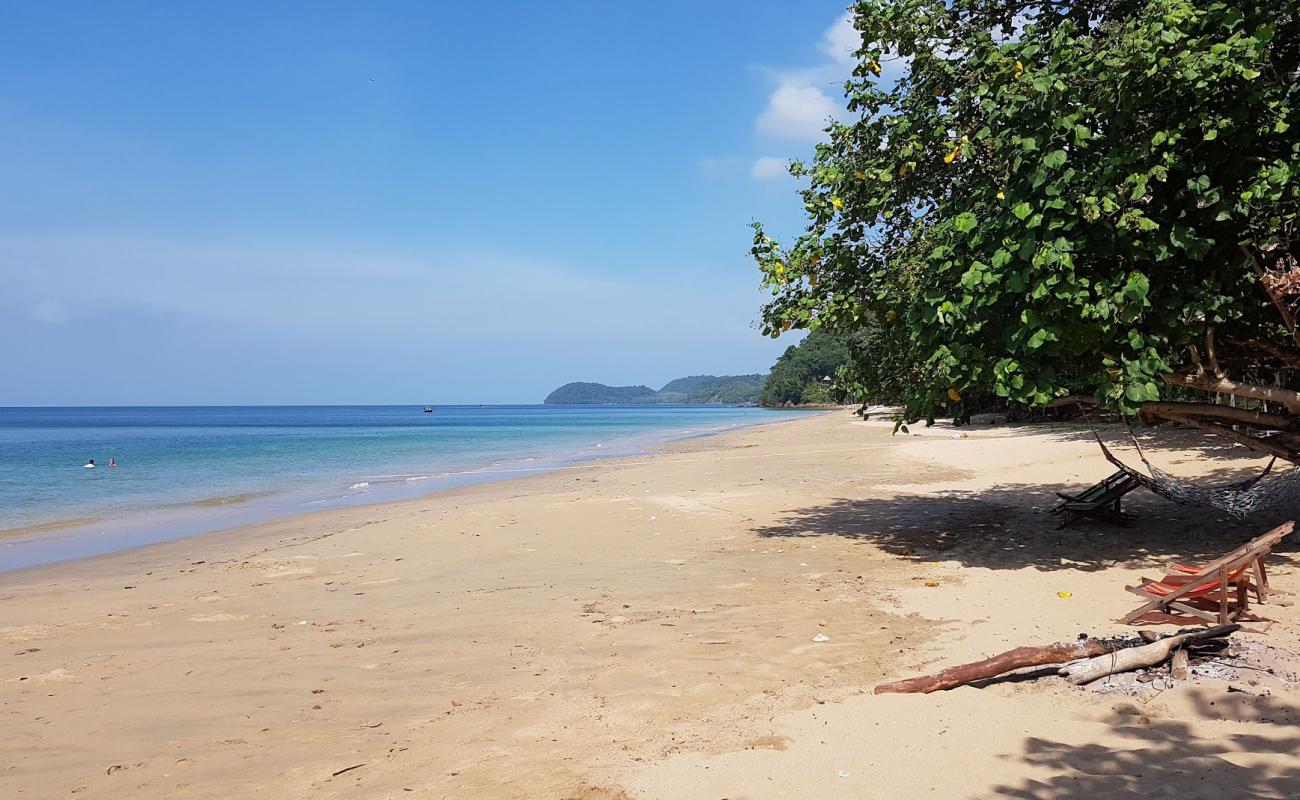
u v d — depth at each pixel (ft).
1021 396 28.58
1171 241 26.99
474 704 19.27
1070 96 28.04
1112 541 35.68
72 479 94.22
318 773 15.76
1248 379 36.24
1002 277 28.68
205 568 40.63
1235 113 27.02
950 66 33.53
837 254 36.32
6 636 28.07
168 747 17.46
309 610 30.27
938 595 28.02
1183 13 26.25
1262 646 19.42
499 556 39.78
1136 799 12.80
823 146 38.50
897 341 36.47
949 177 35.27
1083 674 18.04
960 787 13.71
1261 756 13.89
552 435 212.84
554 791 14.46
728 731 16.83
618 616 27.02
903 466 76.69
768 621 25.64
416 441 187.32
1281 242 28.60
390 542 45.62
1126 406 28.12
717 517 49.70
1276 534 20.99
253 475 98.63
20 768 16.62
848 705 17.94
